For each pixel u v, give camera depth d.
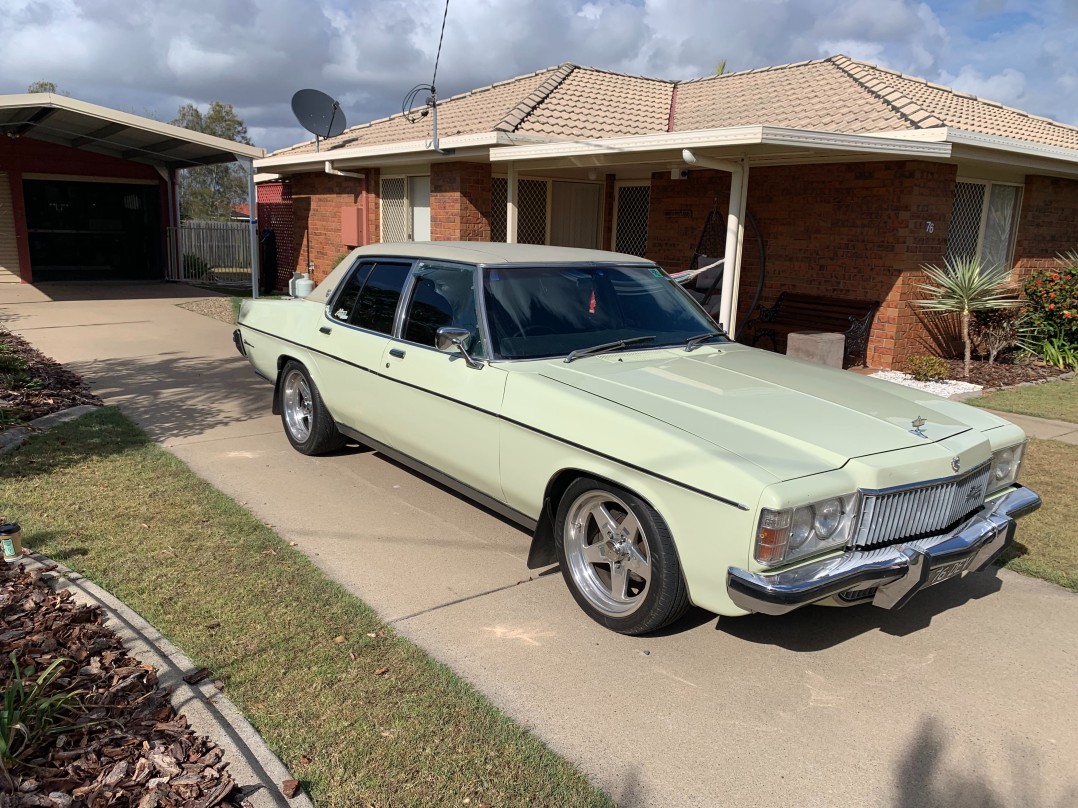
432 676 3.31
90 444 6.23
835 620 3.98
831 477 3.13
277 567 4.24
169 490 5.31
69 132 17.28
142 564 4.21
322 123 14.53
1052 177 12.57
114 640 3.40
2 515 4.75
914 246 9.97
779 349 11.05
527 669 3.44
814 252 10.86
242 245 23.72
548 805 2.64
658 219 12.71
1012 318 11.09
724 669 3.50
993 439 3.80
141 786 2.57
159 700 3.01
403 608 3.93
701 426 3.42
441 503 5.35
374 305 5.34
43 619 3.52
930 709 3.25
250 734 2.87
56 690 3.00
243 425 7.14
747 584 3.00
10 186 19.30
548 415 3.82
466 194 12.21
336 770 2.74
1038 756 2.98
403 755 2.84
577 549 3.91
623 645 3.67
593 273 4.95
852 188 10.30
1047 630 3.92
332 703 3.10
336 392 5.63
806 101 11.72
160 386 8.55
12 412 6.80
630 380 4.00
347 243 15.20
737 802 2.70
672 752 2.94
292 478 5.76
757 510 2.98
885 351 10.23
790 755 2.95
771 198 11.28
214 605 3.81
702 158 8.79
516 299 4.53
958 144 9.44
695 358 4.52
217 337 11.95
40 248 21.94
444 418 4.51
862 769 2.88
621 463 3.45
